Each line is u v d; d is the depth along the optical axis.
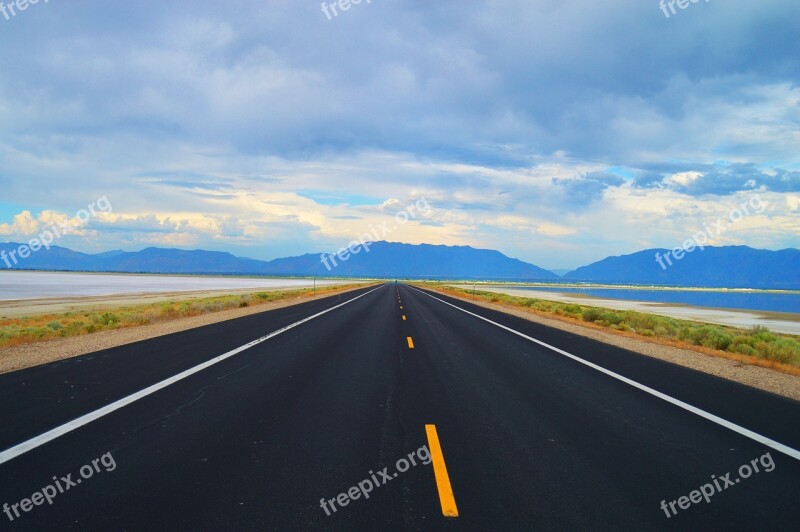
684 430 7.02
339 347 14.78
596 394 9.26
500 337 18.42
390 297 50.34
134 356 12.73
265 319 24.33
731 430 7.05
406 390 9.25
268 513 4.27
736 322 43.78
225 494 4.64
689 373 11.88
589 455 5.89
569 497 4.71
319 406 7.96
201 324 21.66
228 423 6.95
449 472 5.27
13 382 9.51
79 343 15.27
